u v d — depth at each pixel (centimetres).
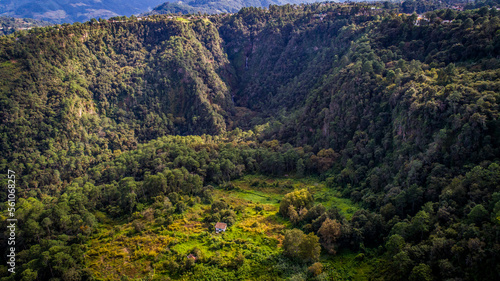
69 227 7962
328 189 10112
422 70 11019
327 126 12175
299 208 8556
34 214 7831
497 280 4622
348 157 10594
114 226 8444
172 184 9988
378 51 13512
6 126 12975
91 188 9875
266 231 8050
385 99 10662
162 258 7138
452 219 5816
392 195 7525
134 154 13388
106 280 6588
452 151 7212
